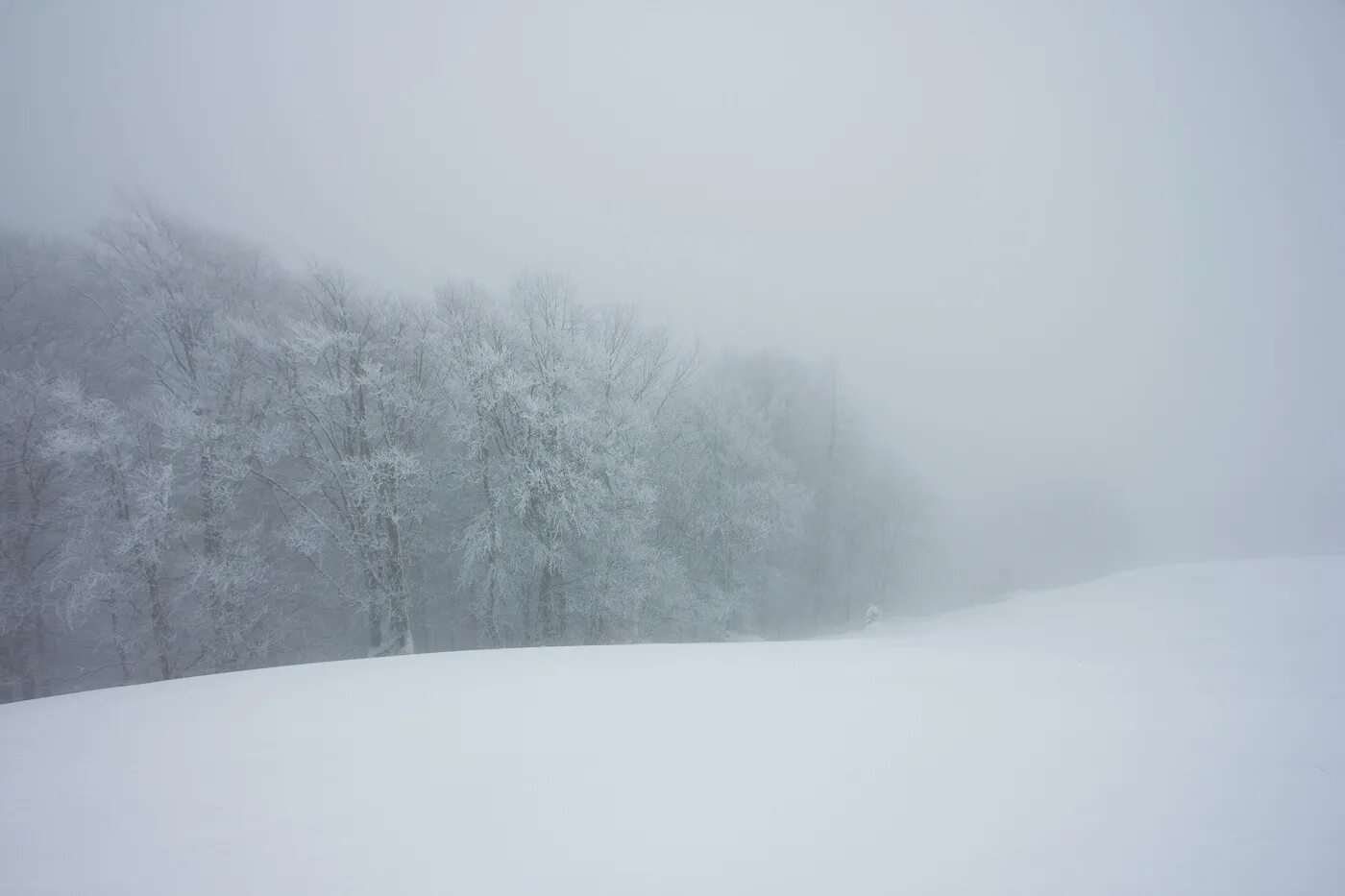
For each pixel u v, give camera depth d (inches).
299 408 665.6
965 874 102.8
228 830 131.8
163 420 598.2
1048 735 179.6
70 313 681.6
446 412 737.6
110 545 581.3
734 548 926.4
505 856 116.0
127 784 159.9
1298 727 187.2
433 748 179.9
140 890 108.1
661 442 873.5
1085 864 104.8
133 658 621.6
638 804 137.4
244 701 245.8
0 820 139.6
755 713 208.5
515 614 740.0
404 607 661.9
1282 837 113.7
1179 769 150.6
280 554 703.1
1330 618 448.8
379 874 111.0
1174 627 463.8
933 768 153.3
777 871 106.0
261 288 768.3
